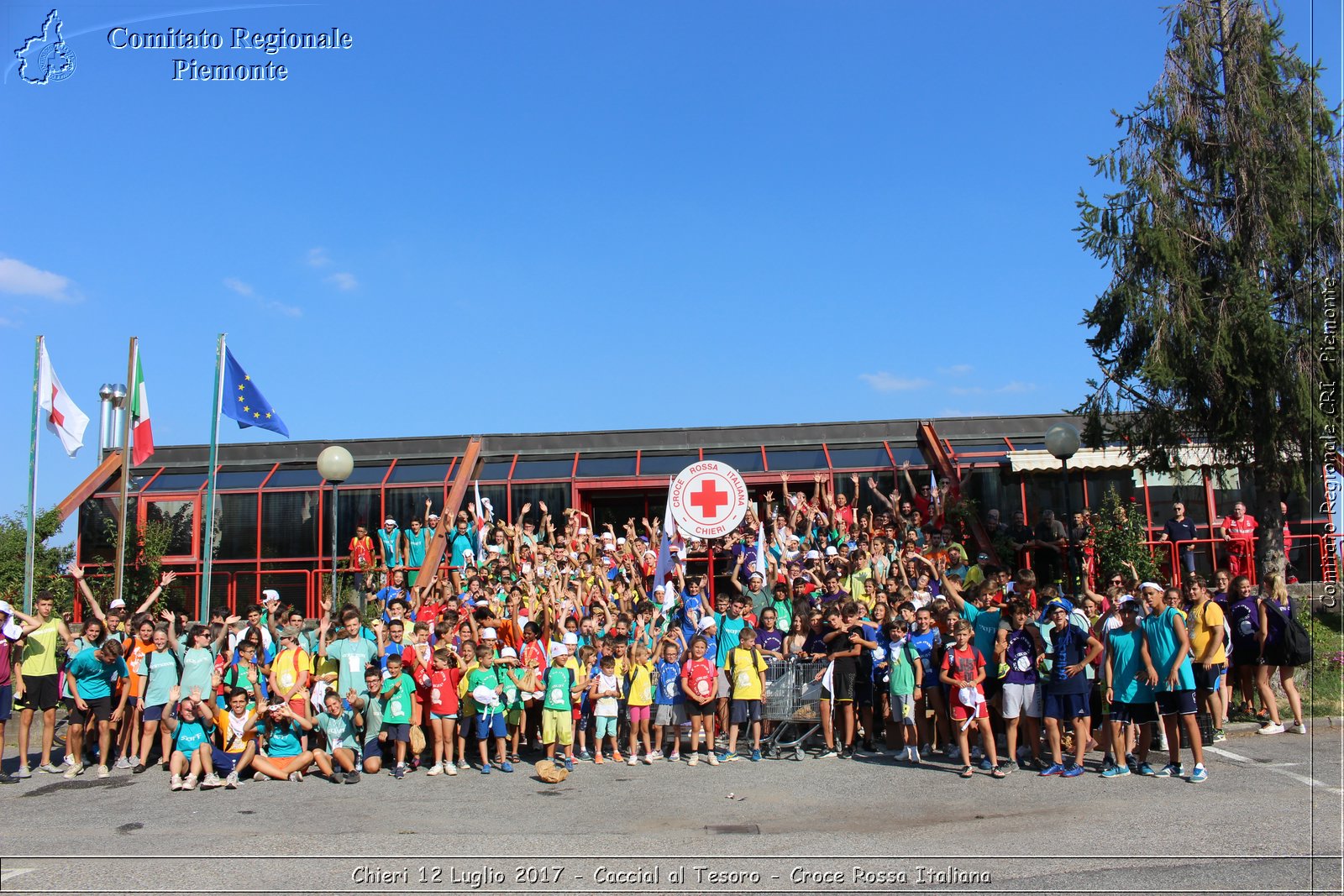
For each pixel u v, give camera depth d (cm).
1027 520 2028
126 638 1294
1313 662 1302
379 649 1223
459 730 1202
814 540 1803
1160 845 778
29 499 1564
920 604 1308
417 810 979
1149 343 1413
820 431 2325
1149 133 1453
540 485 2198
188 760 1141
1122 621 1065
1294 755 1085
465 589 1537
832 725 1227
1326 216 1353
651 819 922
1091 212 1444
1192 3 1436
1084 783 1021
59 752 1334
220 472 2289
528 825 901
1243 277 1351
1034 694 1090
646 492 2275
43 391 1599
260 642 1283
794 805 965
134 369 1753
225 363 1716
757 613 1487
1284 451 1402
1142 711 1031
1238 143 1394
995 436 2264
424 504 2172
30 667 1198
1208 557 1875
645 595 1689
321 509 2155
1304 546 1841
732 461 2255
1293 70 1392
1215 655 1145
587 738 1347
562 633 1305
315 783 1126
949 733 1193
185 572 2103
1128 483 2005
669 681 1237
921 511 1972
